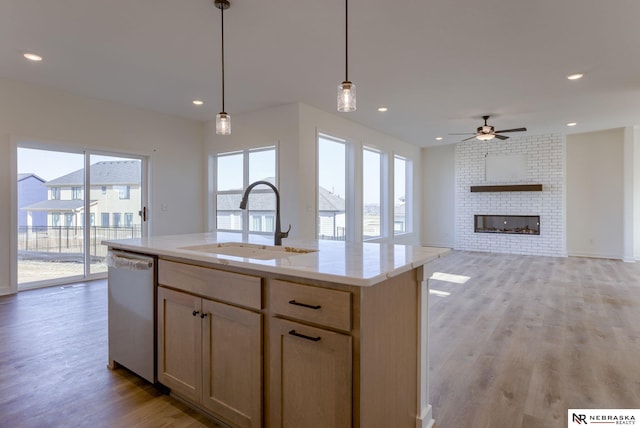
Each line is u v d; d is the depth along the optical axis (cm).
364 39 306
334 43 314
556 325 322
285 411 147
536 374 231
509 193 783
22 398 201
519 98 470
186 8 258
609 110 534
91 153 489
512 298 412
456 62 354
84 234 485
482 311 363
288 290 145
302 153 496
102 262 505
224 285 168
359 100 481
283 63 359
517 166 773
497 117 575
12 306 367
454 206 876
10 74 391
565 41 309
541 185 738
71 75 394
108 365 241
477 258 707
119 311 229
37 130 430
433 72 380
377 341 138
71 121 459
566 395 206
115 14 266
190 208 602
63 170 465
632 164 670
